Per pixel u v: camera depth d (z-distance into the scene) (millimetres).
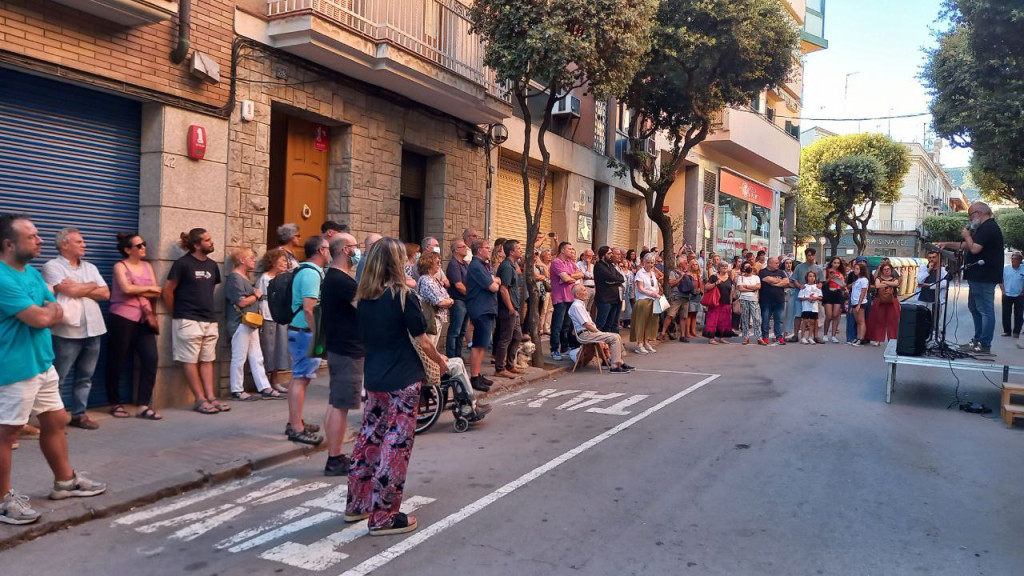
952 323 17844
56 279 6473
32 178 6926
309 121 9945
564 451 6457
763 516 4777
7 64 6422
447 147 12305
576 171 16766
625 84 11055
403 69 9906
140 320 7348
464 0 12500
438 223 12297
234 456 6039
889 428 7316
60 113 7121
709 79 15367
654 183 16281
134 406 7746
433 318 7277
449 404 7262
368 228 10484
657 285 13500
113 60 7180
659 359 12539
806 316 14992
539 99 15406
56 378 4703
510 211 15031
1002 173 17188
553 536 4426
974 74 16016
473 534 4461
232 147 8461
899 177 39125
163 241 7742
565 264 12133
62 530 4551
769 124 25219
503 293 9984
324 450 6648
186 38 7727
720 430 7234
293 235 8719
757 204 27938
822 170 34812
